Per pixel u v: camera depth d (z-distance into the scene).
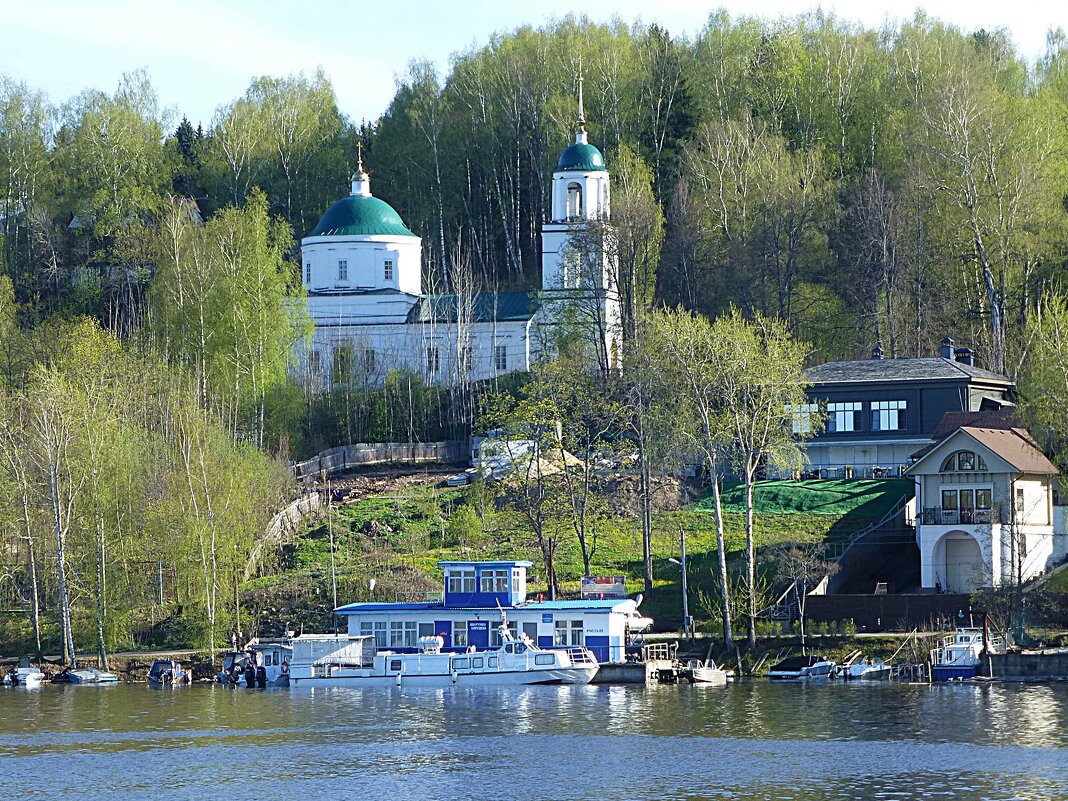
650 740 142.12
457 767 133.50
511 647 183.12
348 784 128.38
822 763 131.12
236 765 136.12
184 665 196.25
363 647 188.50
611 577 193.00
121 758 139.62
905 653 176.88
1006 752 133.38
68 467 199.75
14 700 176.25
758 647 182.00
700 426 193.62
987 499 195.62
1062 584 188.62
